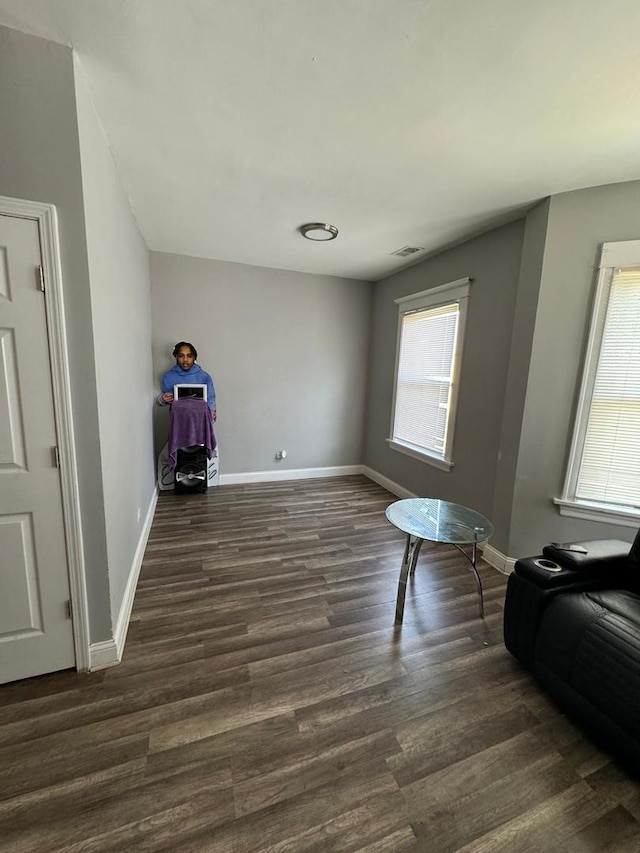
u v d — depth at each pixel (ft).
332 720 4.70
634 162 6.19
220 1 3.61
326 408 15.17
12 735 4.33
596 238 7.09
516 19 3.68
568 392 7.61
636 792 4.00
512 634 5.70
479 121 5.28
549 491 7.95
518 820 3.71
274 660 5.64
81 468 4.99
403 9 3.63
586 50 4.00
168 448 12.44
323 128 5.56
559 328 7.48
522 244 8.25
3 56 4.00
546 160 6.19
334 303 14.57
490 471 9.20
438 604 7.20
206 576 7.89
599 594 5.19
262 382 14.01
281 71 4.47
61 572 5.03
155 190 7.55
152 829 3.50
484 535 6.42
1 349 4.41
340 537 9.92
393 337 13.67
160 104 5.08
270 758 4.19
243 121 5.43
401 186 7.23
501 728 4.70
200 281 12.58
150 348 11.79
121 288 6.93
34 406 4.62
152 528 10.14
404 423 13.08
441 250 10.83
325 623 6.53
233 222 9.25
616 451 7.42
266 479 14.70
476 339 9.57
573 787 4.03
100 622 5.37
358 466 16.08
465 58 4.17
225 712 4.74
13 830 3.44
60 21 3.87
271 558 8.72
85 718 4.58
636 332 7.03
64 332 4.62
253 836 3.48
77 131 4.35
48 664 5.16
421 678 5.43
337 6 3.63
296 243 10.75
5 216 4.20
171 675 5.28
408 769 4.14
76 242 4.54
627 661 4.23
